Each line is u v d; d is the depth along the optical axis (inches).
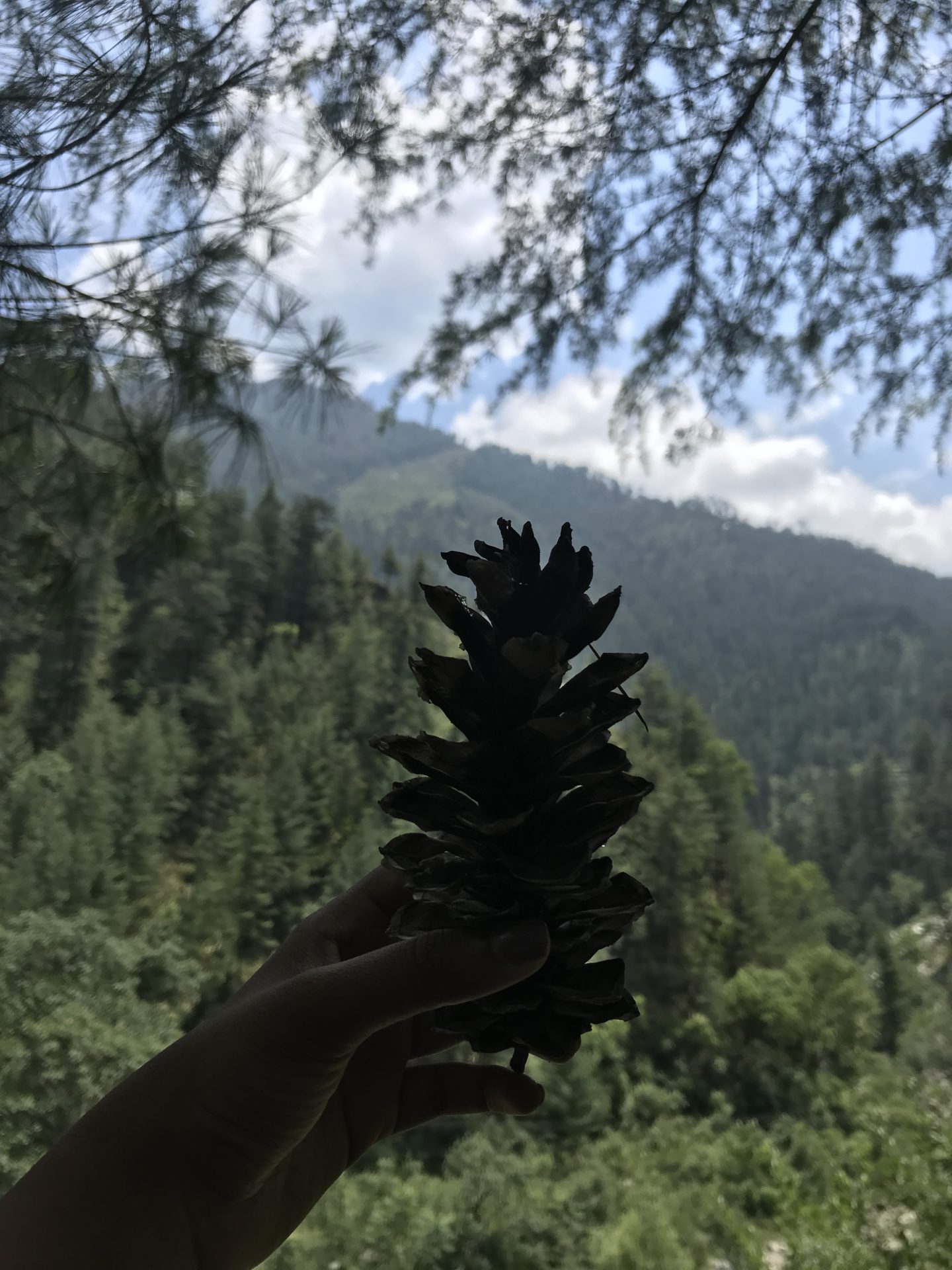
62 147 92.9
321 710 1956.2
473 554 39.5
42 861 1051.9
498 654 37.0
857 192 140.1
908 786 2468.0
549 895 37.0
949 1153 293.4
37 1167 42.0
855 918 1850.4
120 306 99.4
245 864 1326.3
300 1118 45.0
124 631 1866.4
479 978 37.0
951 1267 248.4
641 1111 885.2
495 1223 494.6
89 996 367.2
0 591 113.0
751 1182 570.3
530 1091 58.0
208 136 98.0
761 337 155.8
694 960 1169.4
